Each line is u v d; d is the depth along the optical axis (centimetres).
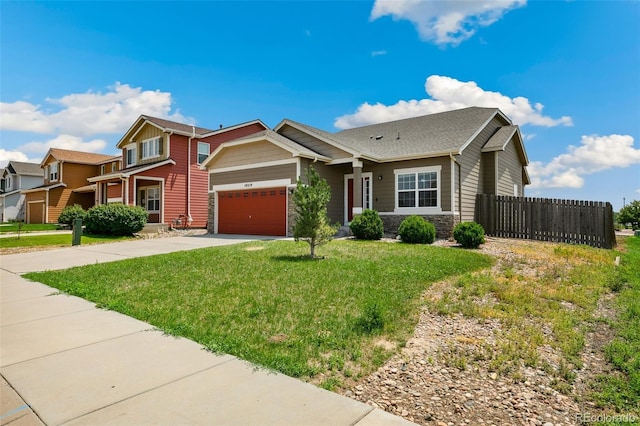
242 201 1877
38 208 3341
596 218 1358
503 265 900
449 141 1599
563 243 1389
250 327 470
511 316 524
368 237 1459
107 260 1067
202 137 2428
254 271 803
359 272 783
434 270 809
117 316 532
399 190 1656
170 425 263
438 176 1534
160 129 2312
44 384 327
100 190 2580
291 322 486
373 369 363
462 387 335
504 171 1881
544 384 343
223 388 319
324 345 414
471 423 278
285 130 1891
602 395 321
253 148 1809
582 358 403
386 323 481
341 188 1817
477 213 1652
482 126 1683
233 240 1557
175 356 389
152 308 558
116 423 266
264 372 351
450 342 438
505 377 355
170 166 2306
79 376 342
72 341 433
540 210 1474
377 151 1770
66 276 819
